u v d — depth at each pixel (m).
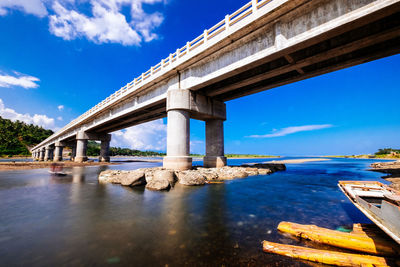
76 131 47.91
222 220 6.35
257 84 19.56
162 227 5.74
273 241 4.77
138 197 9.67
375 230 4.78
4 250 4.30
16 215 6.84
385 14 9.36
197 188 12.16
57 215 6.85
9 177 17.78
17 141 127.31
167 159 18.12
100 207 7.89
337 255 3.81
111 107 33.25
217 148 22.34
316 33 11.00
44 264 3.74
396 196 4.32
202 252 4.22
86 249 4.36
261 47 13.59
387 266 3.49
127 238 4.95
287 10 11.95
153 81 22.41
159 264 3.73
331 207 7.90
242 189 11.87
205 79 17.33
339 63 14.68
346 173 21.06
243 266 3.67
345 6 10.15
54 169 26.62
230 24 14.82
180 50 19.30
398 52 12.88
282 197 9.73
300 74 16.58
